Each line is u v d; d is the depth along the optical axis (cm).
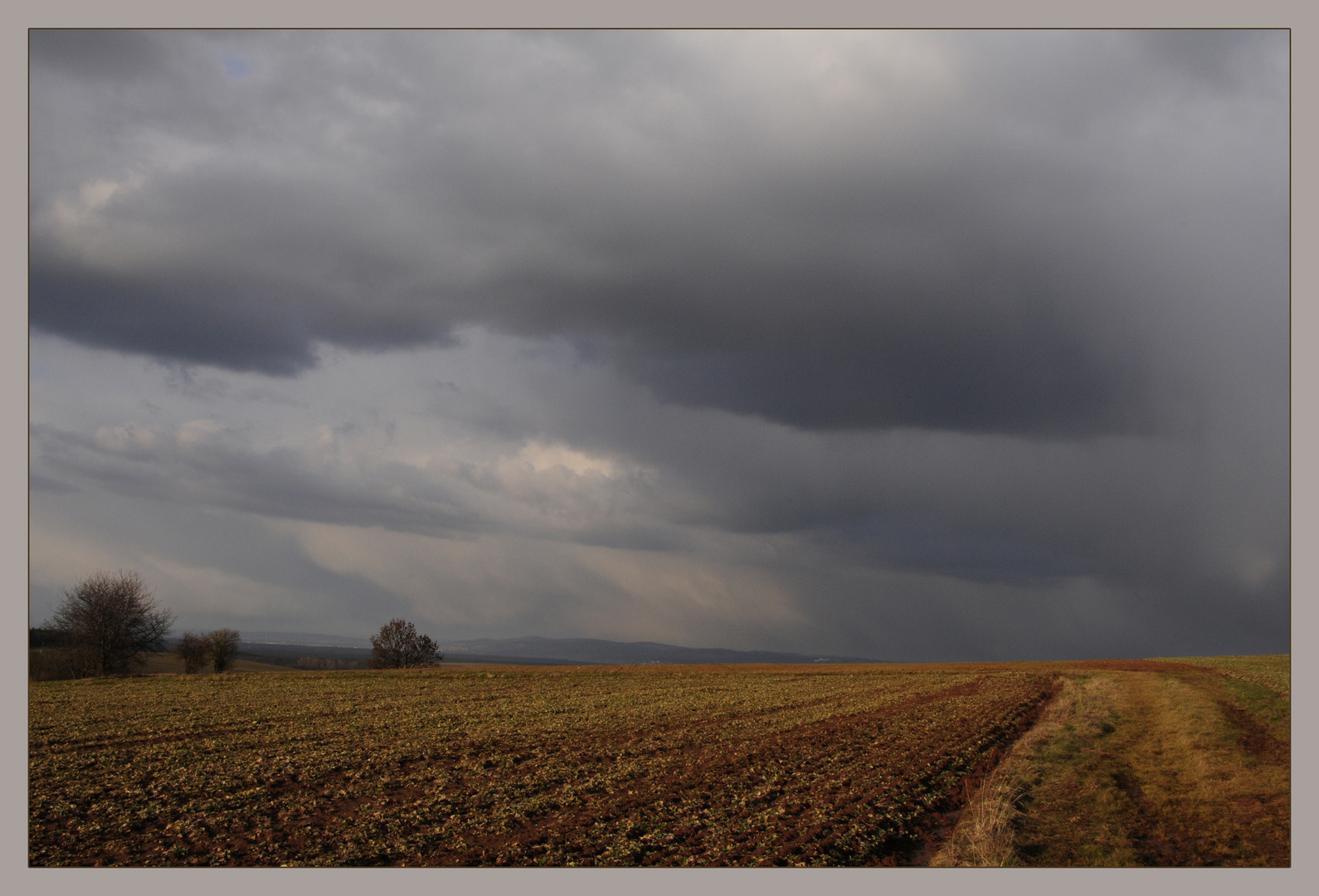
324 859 1945
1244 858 1912
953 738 3575
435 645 12606
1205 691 5028
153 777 2811
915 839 2114
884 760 3070
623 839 2067
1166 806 2319
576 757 3228
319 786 2711
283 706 5112
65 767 2945
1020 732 3825
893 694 5809
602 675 8288
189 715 4522
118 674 9612
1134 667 8100
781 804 2398
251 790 2592
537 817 2312
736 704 5253
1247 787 2466
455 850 2009
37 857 1948
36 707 4875
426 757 3269
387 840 2095
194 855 1980
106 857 1959
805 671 8919
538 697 5866
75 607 9238
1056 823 2172
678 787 2662
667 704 5347
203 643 10394
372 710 4909
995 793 2425
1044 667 8712
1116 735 3522
